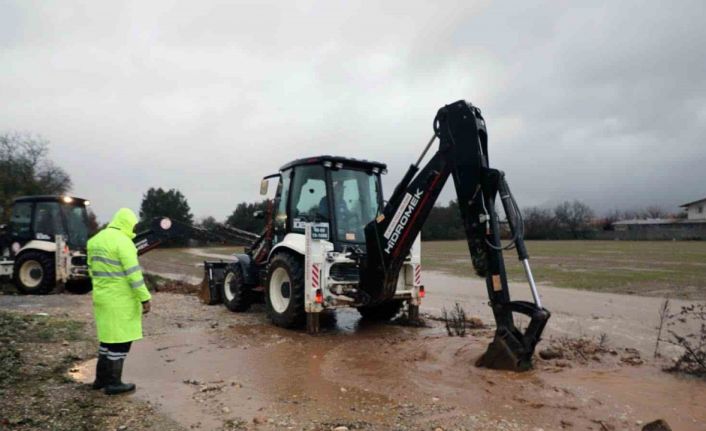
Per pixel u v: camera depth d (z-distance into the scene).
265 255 9.91
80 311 9.98
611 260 23.84
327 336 7.91
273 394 5.10
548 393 4.96
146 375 5.80
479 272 6.16
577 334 7.91
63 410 4.57
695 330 8.11
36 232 13.09
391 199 7.55
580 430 4.12
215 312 10.23
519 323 8.80
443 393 5.04
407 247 7.36
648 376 5.53
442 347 6.91
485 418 4.37
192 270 23.11
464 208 6.31
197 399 4.95
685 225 63.88
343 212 8.56
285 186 9.37
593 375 5.56
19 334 7.36
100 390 5.16
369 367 6.06
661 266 20.12
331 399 4.93
